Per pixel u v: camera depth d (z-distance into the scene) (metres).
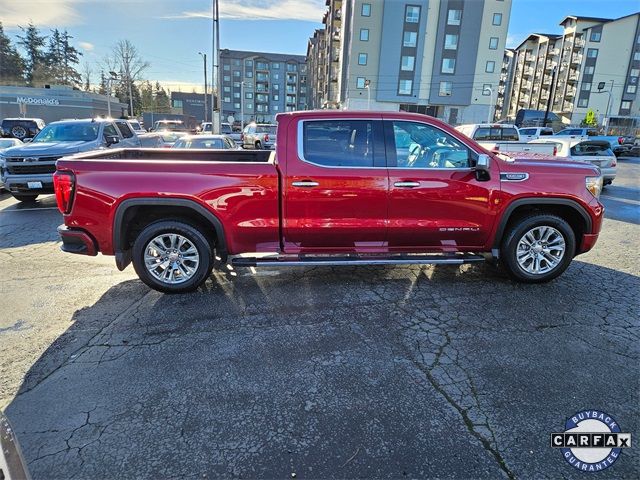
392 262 4.10
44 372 2.89
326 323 3.58
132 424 2.39
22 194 8.73
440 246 4.24
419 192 4.01
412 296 4.13
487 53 47.75
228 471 2.07
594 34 65.50
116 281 4.60
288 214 3.97
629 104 67.75
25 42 73.44
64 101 41.62
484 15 46.47
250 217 3.95
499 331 3.43
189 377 2.82
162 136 15.18
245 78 107.88
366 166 3.98
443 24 46.47
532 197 4.14
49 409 2.51
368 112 4.02
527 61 79.88
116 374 2.86
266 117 110.38
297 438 2.28
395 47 47.03
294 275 4.70
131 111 63.56
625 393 2.63
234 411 2.49
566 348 3.16
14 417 2.45
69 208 3.85
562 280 4.59
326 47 64.56
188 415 2.46
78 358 3.06
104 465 2.11
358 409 2.50
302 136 3.94
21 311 3.84
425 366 2.94
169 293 4.17
